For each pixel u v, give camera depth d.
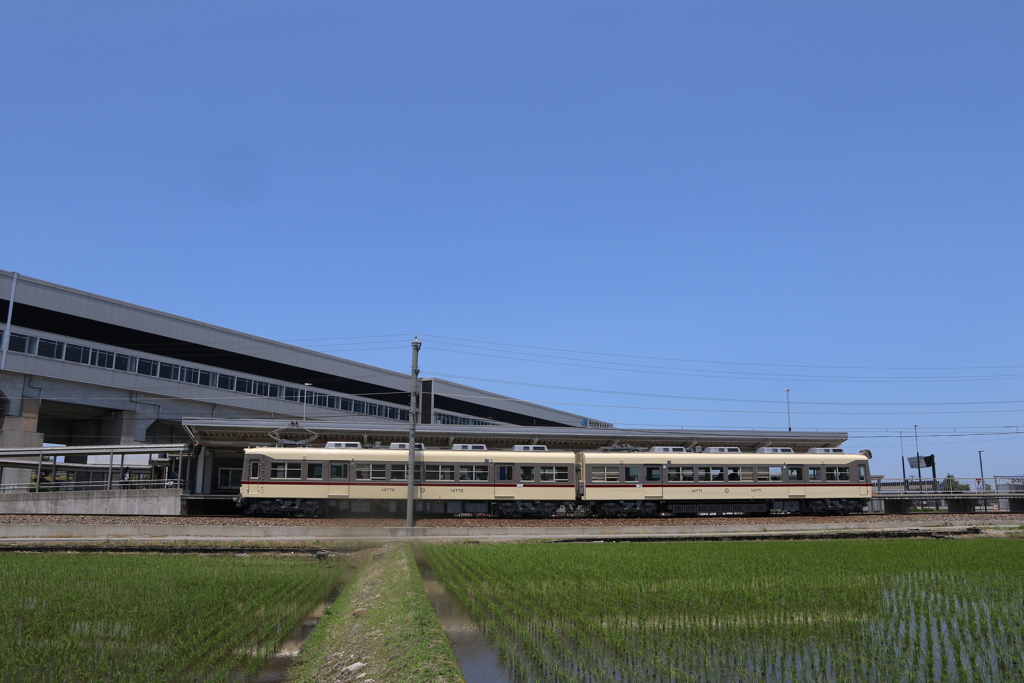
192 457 45.88
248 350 65.12
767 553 26.08
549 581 19.17
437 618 14.68
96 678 10.59
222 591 17.61
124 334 57.25
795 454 43.28
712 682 10.55
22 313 51.34
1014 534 37.22
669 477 41.47
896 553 26.02
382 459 39.16
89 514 38.81
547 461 40.88
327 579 20.44
